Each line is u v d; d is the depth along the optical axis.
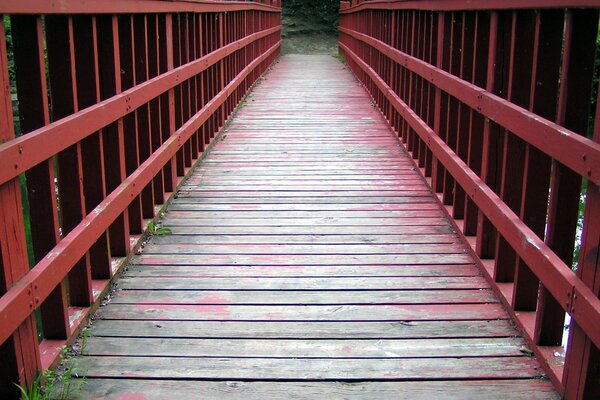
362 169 5.53
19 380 2.20
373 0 8.52
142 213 4.02
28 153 2.08
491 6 3.04
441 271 3.45
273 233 4.01
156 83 3.83
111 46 3.14
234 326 2.87
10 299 2.01
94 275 3.19
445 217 4.31
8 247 2.06
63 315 2.61
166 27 4.25
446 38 4.37
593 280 2.01
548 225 2.44
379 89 8.10
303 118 7.89
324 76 12.27
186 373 2.51
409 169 5.54
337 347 2.71
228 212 4.40
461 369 2.54
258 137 6.82
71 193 2.79
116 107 3.04
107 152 3.27
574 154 2.05
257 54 11.09
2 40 1.95
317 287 3.26
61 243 2.48
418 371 2.53
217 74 6.66
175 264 3.53
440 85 4.29
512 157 3.05
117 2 3.04
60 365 2.55
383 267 3.50
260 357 2.63
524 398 2.36
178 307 3.04
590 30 2.20
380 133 7.03
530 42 2.91
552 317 2.56
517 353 2.66
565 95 2.24
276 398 2.37
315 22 19.70
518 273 2.85
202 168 5.55
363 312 3.00
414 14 5.51
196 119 5.18
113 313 2.98
